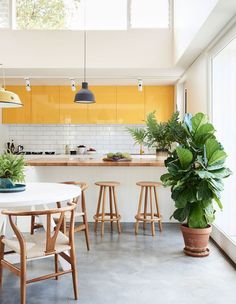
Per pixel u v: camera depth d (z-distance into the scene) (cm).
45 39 572
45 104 737
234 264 337
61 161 494
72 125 773
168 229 481
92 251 382
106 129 773
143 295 271
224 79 430
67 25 598
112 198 515
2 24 583
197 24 385
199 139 370
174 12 556
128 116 738
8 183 304
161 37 574
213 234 423
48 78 662
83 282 296
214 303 258
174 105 732
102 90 738
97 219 454
